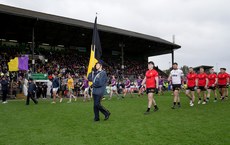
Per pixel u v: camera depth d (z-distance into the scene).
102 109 7.32
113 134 5.32
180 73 10.59
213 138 4.75
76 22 32.12
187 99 15.59
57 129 6.04
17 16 24.44
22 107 12.45
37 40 37.44
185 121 6.76
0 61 29.08
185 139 4.72
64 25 28.98
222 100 14.52
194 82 11.34
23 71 26.53
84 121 7.26
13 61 22.09
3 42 35.19
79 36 36.03
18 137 5.23
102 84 7.25
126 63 47.16
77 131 5.74
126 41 39.31
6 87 16.12
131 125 6.34
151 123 6.56
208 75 13.80
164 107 10.79
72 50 41.75
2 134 5.55
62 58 38.06
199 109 9.66
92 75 7.56
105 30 31.61
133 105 12.27
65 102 16.28
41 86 23.25
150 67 8.95
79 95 25.98
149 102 8.68
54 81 15.59
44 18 25.62
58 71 31.55
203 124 6.24
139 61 51.22
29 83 14.72
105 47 44.50
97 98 7.21
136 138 4.91
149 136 5.05
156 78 8.77
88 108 11.39
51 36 35.38
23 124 6.90
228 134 5.07
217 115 7.82
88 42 40.28
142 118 7.51
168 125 6.20
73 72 33.84
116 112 9.22
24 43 37.12
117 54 48.53
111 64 43.47
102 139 4.89
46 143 4.68
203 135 5.02
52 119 7.80
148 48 46.59
